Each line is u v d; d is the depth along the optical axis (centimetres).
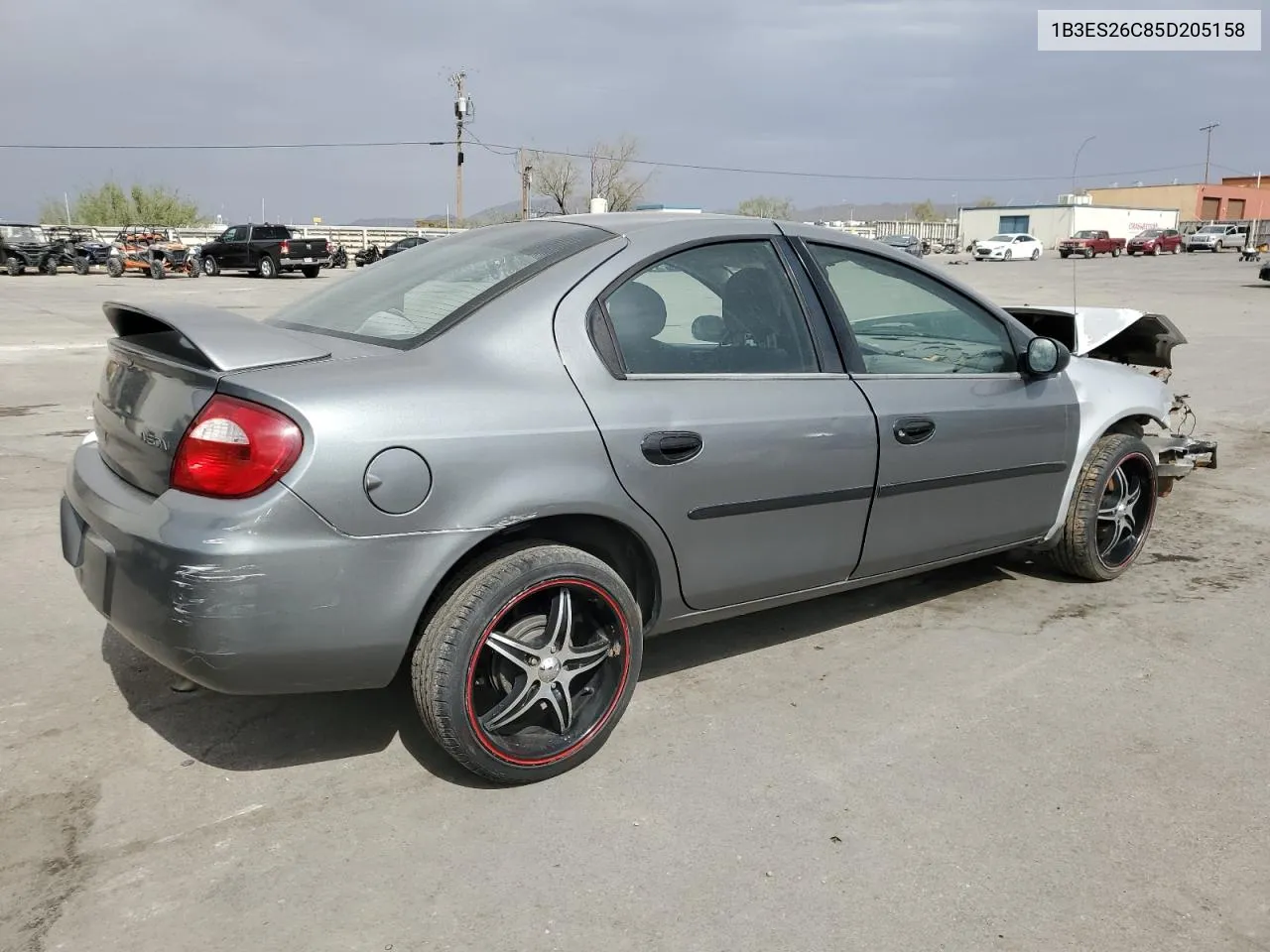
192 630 238
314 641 248
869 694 345
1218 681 358
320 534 244
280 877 244
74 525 284
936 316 377
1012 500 401
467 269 314
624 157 5388
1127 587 453
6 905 232
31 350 1243
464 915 232
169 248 3222
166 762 294
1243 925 232
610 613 293
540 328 283
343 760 297
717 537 312
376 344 282
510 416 269
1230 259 4697
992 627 405
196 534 238
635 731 318
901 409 349
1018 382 397
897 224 6488
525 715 288
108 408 287
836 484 333
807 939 226
